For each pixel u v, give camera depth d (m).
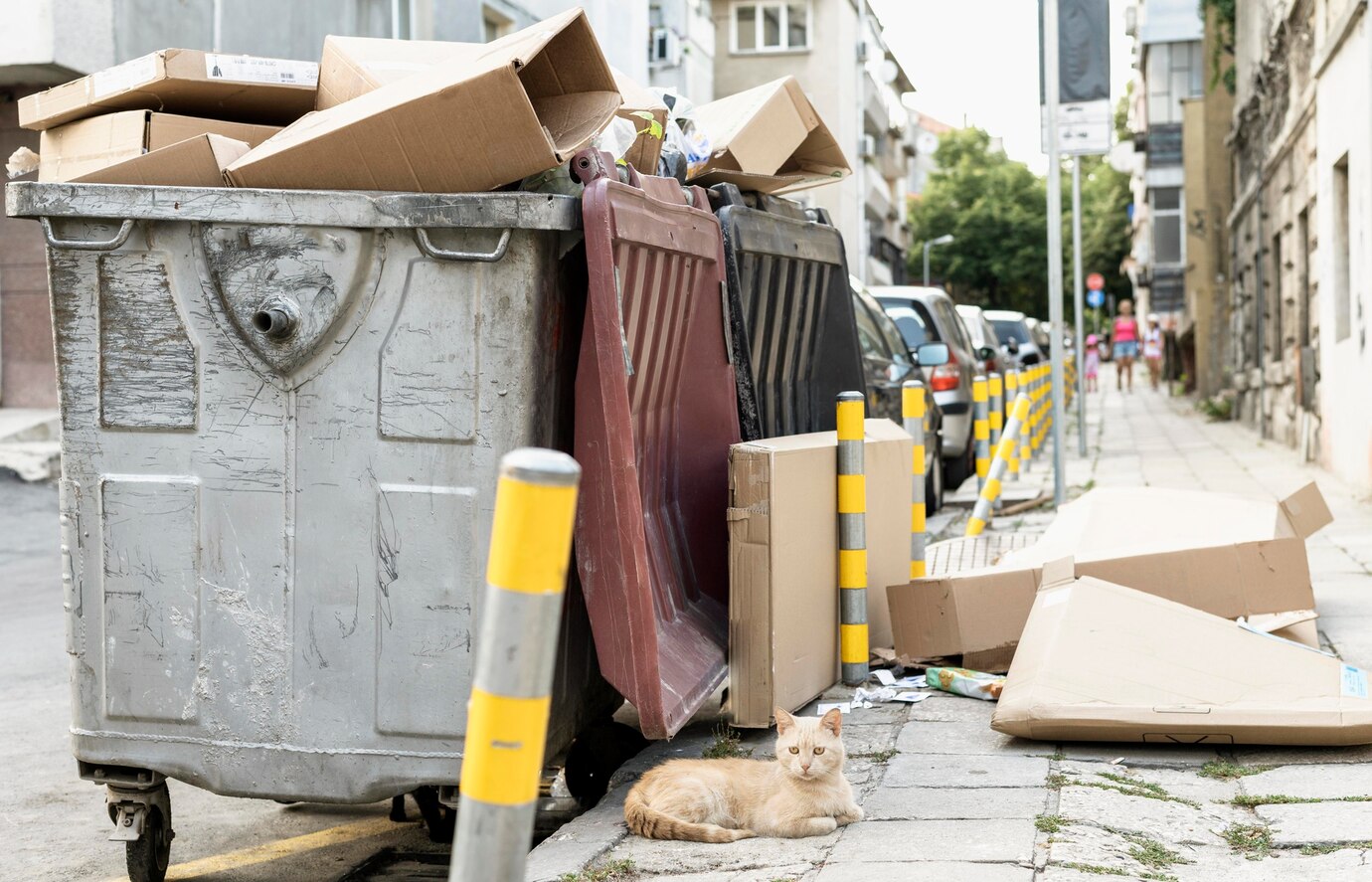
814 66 55.88
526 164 3.86
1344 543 10.16
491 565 1.96
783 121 6.05
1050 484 15.55
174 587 4.05
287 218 3.89
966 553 9.87
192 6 16.70
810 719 4.02
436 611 3.93
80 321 4.05
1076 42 13.07
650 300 4.45
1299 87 18.12
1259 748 4.78
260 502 3.99
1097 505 7.37
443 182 3.89
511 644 1.94
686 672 4.53
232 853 4.75
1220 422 27.45
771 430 6.10
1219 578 6.03
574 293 4.18
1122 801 4.19
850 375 6.88
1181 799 4.29
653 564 4.70
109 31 15.54
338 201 3.87
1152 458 18.88
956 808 4.15
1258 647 5.00
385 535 3.94
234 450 4.00
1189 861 3.75
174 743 4.07
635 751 4.91
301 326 3.92
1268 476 15.65
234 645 4.02
